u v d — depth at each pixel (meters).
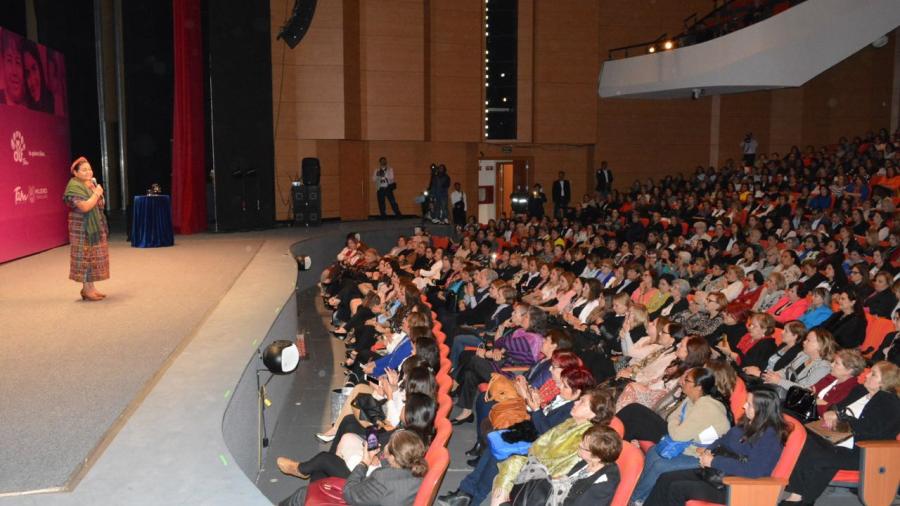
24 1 13.98
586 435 3.91
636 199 18.12
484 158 21.09
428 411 4.32
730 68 16.53
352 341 9.06
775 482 4.07
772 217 14.02
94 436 3.98
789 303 8.26
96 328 6.39
